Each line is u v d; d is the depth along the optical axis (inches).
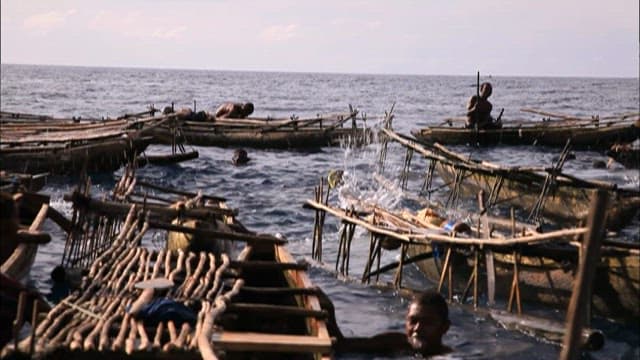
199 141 1322.6
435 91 6254.9
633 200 671.1
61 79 6894.7
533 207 784.9
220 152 1334.9
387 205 855.7
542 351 404.5
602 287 453.7
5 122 1159.0
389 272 571.2
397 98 4667.8
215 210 530.6
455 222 556.4
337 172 992.9
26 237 328.2
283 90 5748.0
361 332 435.8
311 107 3380.9
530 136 1398.9
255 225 763.4
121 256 396.5
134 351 270.2
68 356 267.9
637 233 729.6
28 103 2957.7
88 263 452.4
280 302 389.7
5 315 283.9
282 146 1359.5
